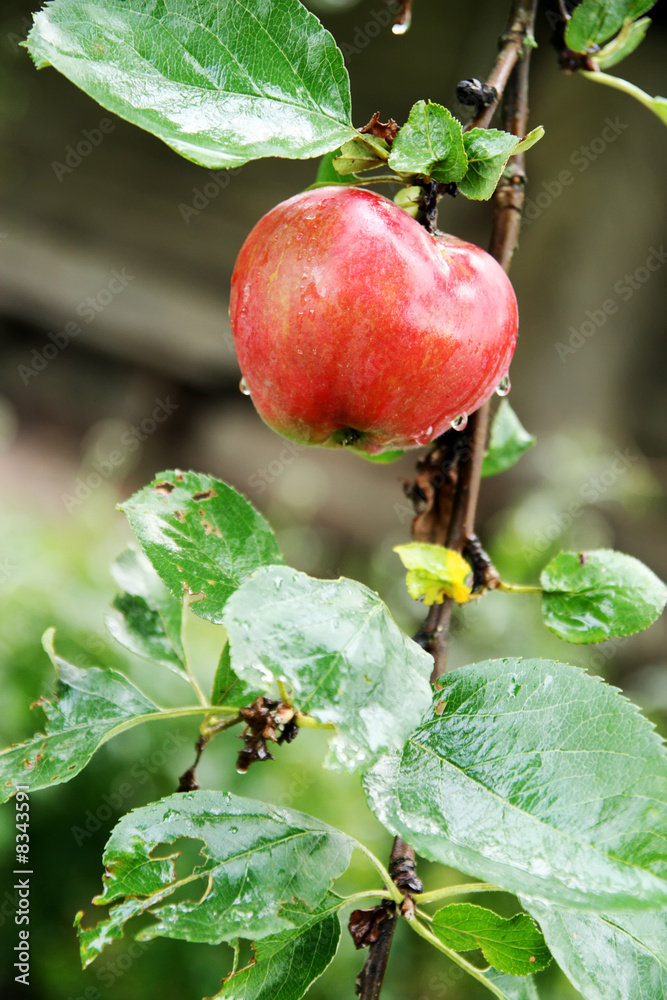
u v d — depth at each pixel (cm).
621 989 73
